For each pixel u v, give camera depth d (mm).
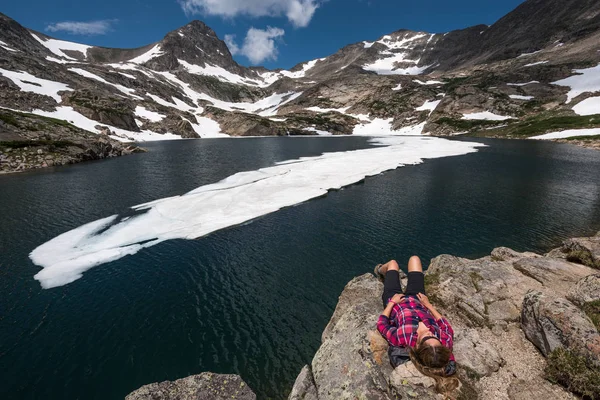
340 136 161000
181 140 127438
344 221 28234
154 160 65875
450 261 13336
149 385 7555
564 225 26625
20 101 104688
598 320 6578
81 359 12773
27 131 68812
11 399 11008
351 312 8289
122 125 125188
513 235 24859
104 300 16750
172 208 31531
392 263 7418
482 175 47000
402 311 5660
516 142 98625
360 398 5414
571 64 171500
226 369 12352
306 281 18703
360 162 58969
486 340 7562
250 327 14758
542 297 7289
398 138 134625
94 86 160875
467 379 5871
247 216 29109
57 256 21562
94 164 60594
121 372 12180
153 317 15430
